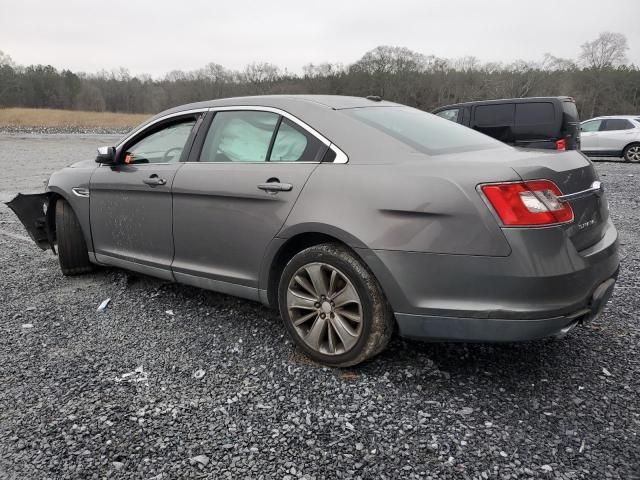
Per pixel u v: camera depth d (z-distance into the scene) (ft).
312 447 7.44
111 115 210.79
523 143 31.60
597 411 8.23
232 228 10.68
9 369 9.77
